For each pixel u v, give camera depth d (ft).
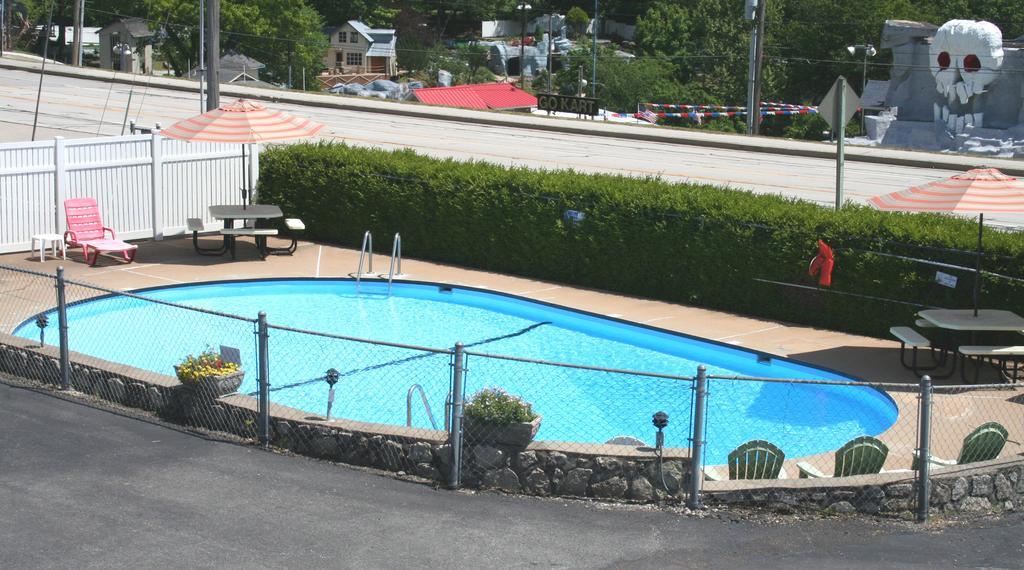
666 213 59.06
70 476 31.63
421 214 68.08
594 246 61.67
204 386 36.40
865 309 52.90
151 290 59.00
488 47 366.02
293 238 69.56
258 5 278.46
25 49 281.13
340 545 27.66
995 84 160.86
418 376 46.98
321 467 33.42
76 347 48.85
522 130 139.13
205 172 71.82
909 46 172.14
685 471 31.22
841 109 55.31
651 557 27.58
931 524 30.35
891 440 38.45
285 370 47.03
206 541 27.55
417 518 29.66
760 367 50.01
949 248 49.98
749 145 129.59
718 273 57.62
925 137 162.40
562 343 53.88
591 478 31.58
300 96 161.38
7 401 38.58
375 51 347.36
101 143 66.28
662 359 51.67
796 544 28.63
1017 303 48.14
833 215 54.39
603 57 290.35
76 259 64.44
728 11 299.38
